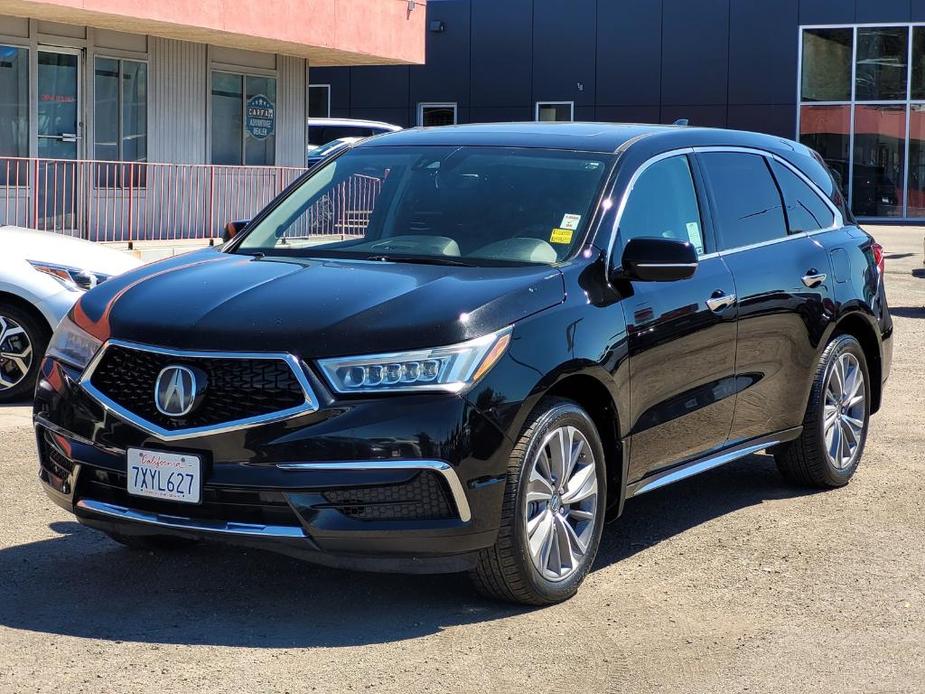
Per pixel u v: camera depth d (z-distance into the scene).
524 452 4.58
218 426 4.35
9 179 16.52
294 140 22.11
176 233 19.47
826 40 34.47
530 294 4.76
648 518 6.23
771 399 6.23
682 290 5.50
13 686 3.93
